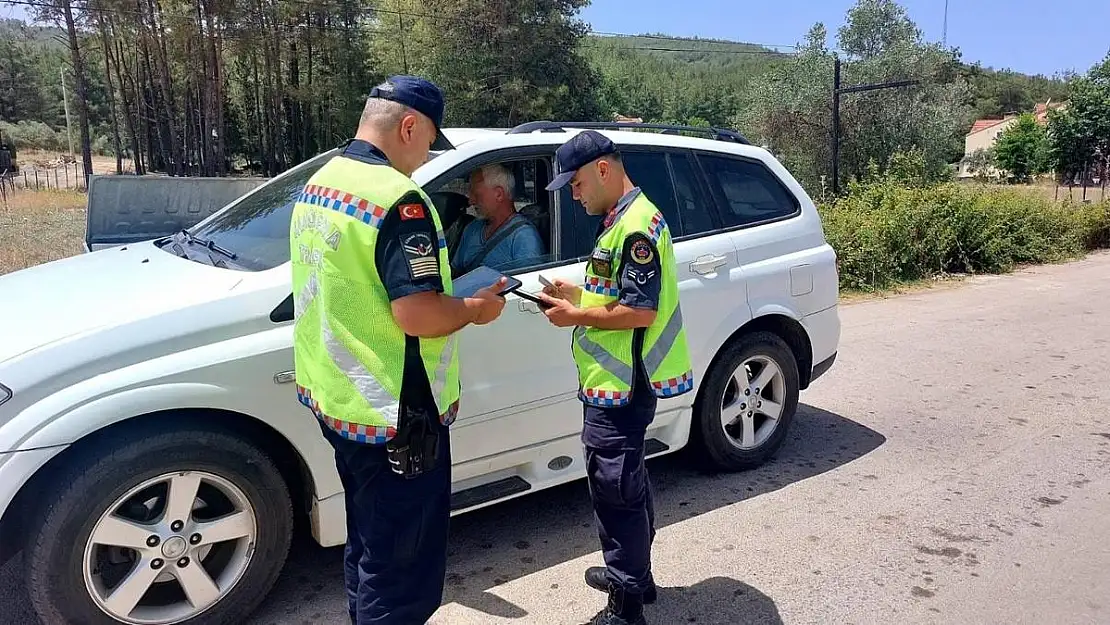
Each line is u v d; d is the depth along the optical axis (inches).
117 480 99.5
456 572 132.6
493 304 89.7
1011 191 626.2
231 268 121.0
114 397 98.7
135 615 105.5
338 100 1704.0
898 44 1135.6
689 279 154.7
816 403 224.5
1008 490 165.2
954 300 394.0
